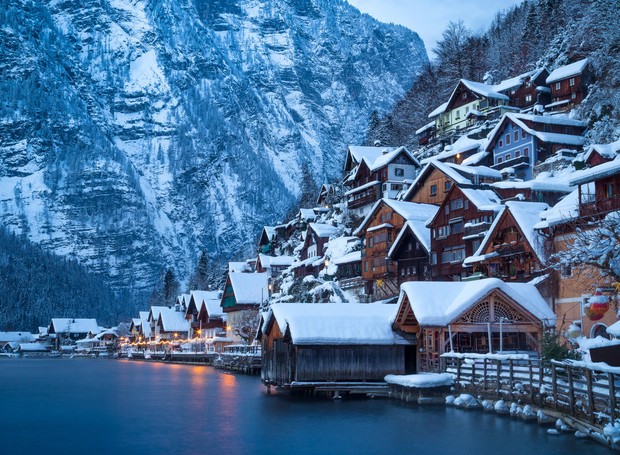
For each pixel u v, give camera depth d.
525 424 37.69
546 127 93.75
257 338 65.81
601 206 48.56
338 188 161.75
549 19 145.25
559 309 51.88
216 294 157.38
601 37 108.12
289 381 52.75
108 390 70.50
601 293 40.06
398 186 112.88
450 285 50.72
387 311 54.97
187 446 35.94
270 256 159.50
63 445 36.81
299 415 44.66
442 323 47.94
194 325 158.25
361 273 90.94
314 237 123.94
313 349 51.62
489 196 68.38
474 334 53.94
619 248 36.34
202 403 55.03
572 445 32.16
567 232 51.78
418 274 77.19
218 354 119.81
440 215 72.62
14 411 51.81
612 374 29.77
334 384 51.44
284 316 53.16
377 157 129.38
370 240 86.50
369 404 48.22
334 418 42.91
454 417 41.25
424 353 52.19
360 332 52.22
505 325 48.41
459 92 129.62
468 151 105.56
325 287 91.25
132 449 35.41
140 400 58.91
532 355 47.12
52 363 164.62
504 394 41.78
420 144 141.25
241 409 49.62
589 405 32.22
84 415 48.91
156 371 110.00
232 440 37.22
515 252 56.91
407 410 44.69
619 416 29.62
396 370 52.72
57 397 63.16
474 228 66.50
